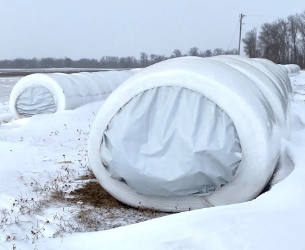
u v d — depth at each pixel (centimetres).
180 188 602
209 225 474
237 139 603
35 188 771
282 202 517
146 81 623
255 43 8894
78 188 774
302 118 1276
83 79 1831
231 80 632
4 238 550
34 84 1616
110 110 639
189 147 588
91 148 668
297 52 8950
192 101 611
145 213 647
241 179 611
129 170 606
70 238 537
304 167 638
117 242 489
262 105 652
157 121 614
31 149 1073
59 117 1448
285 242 425
